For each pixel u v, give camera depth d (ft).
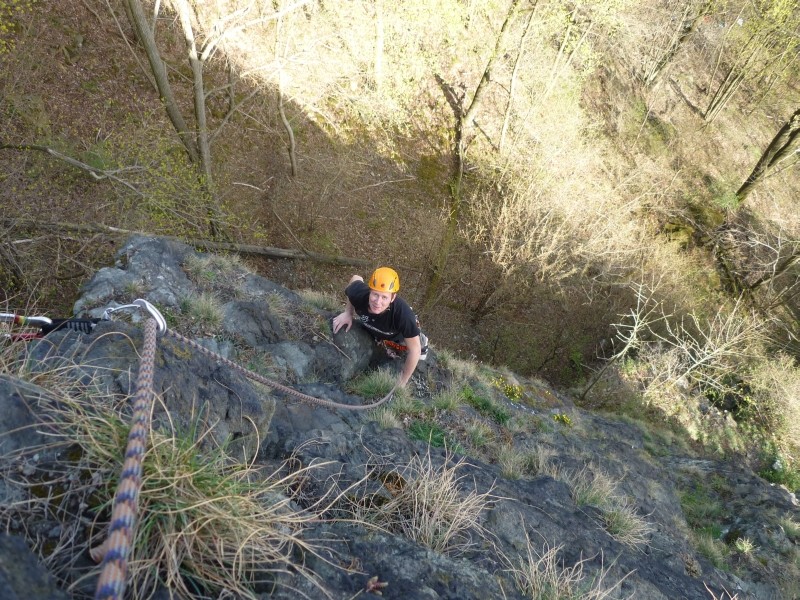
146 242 18.49
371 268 45.80
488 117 59.93
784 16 71.67
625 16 59.62
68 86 32.37
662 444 44.86
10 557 4.67
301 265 42.37
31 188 24.07
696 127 82.02
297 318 19.58
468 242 48.32
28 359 7.58
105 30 35.99
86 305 15.03
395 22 53.16
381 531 9.44
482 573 9.32
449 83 59.06
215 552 6.47
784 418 54.60
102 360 8.28
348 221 46.24
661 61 77.66
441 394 20.54
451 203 53.31
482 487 13.61
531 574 10.28
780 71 82.38
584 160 54.13
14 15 29.45
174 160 33.94
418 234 49.37
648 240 57.21
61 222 24.40
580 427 31.17
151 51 28.45
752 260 73.92
